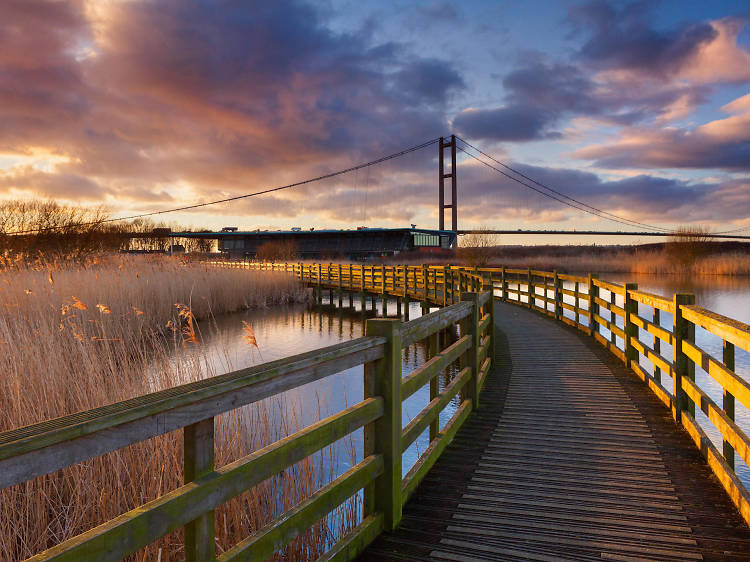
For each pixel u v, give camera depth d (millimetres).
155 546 3014
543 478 3613
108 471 3906
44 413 4734
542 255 75375
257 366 1903
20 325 6902
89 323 9062
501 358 7906
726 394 3424
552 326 11156
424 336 3451
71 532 3434
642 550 2670
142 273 15812
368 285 21469
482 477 3641
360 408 2555
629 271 44031
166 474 3861
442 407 4078
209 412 1646
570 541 2762
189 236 78688
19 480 1135
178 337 12688
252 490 3682
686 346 4523
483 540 2777
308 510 2172
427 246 65312
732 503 3189
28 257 20188
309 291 25625
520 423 4863
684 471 3701
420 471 3514
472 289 13031
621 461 3908
